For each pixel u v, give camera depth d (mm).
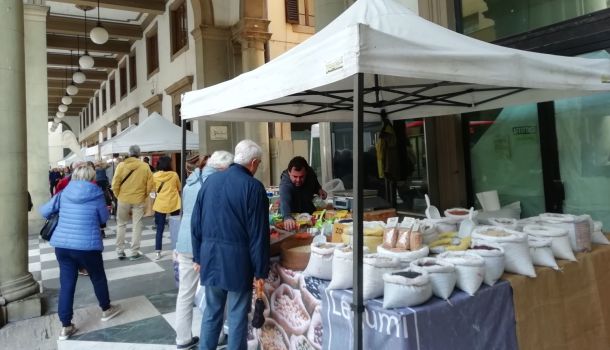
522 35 3961
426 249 2025
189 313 3014
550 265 2107
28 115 8477
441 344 1663
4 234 3738
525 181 4125
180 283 3023
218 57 9094
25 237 3898
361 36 1593
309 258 2279
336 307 1890
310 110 3908
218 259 2354
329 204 3848
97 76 20875
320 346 2092
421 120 4910
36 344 3242
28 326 3580
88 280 4957
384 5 2750
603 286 2330
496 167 4348
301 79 1940
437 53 1812
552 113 3857
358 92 1642
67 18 13734
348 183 6234
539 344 1968
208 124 9016
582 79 2441
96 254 3506
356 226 1688
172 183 5938
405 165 4664
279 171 9430
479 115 4465
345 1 5691
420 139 4949
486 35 4367
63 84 22625
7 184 3738
